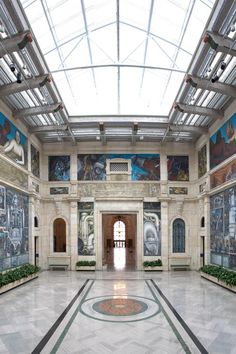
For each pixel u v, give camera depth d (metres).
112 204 25.88
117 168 26.39
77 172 26.27
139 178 26.28
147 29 17.17
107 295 15.37
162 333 9.61
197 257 25.22
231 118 18.03
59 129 22.09
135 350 8.30
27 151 22.11
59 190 26.17
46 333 9.71
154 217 25.81
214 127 21.17
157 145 26.58
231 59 13.43
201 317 11.34
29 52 13.14
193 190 26.19
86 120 21.95
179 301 13.95
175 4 14.80
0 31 11.55
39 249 24.83
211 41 12.19
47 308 12.81
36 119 21.09
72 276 21.97
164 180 25.98
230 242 18.00
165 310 12.37
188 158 26.56
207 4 13.71
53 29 16.12
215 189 20.45
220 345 8.61
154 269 24.81
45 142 26.42
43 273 23.50
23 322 10.89
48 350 8.35
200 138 24.67
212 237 21.52
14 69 13.30
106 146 26.48
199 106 18.86
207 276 20.23
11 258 18.45
